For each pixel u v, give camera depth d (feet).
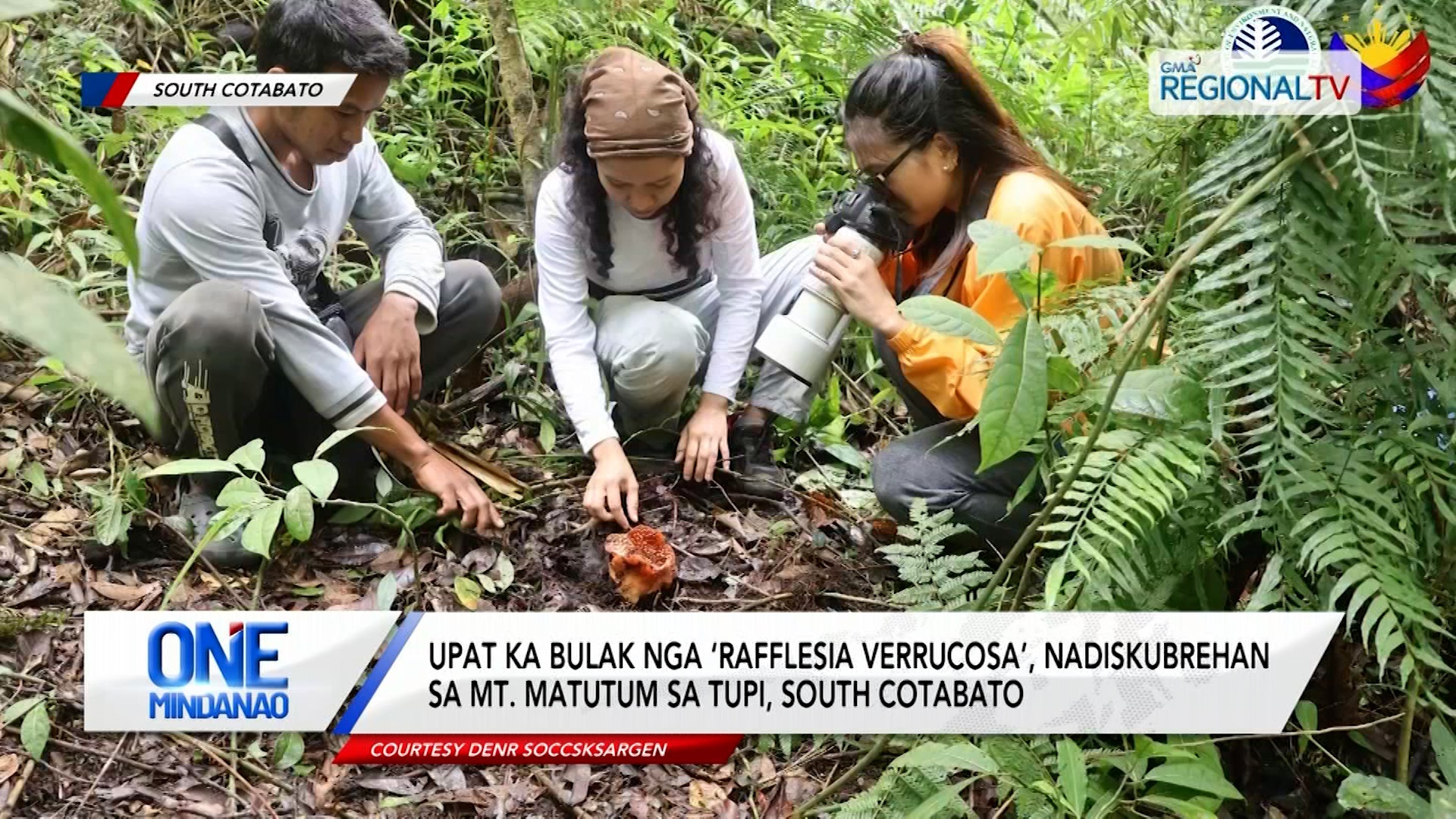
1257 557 5.87
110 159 9.22
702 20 11.46
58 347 1.06
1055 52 8.67
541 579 6.96
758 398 8.04
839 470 8.29
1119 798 5.03
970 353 6.40
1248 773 5.70
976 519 6.81
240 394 6.72
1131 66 8.45
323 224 7.29
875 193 6.88
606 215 7.42
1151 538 5.16
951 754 4.71
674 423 8.27
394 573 6.87
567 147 7.12
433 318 7.54
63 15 9.75
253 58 9.73
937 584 5.77
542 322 7.61
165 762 5.65
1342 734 5.68
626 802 5.70
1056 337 5.23
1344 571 4.91
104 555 6.70
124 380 1.08
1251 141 4.81
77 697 5.85
